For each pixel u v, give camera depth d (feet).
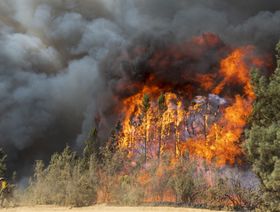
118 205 124.06
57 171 153.07
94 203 132.67
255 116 64.23
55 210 114.21
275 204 57.88
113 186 139.13
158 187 131.23
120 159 155.94
